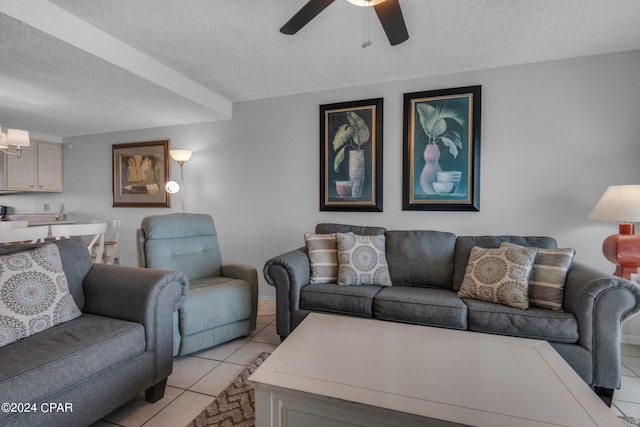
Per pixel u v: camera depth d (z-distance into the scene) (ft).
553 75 8.57
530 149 8.76
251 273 8.61
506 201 8.96
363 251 8.18
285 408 3.68
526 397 3.42
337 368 4.04
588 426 2.96
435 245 8.32
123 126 13.25
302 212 11.10
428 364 4.15
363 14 6.57
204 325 7.20
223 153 12.15
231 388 5.96
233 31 7.23
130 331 5.05
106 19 6.73
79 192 14.93
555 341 5.74
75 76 8.16
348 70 9.27
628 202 6.70
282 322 7.52
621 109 8.09
